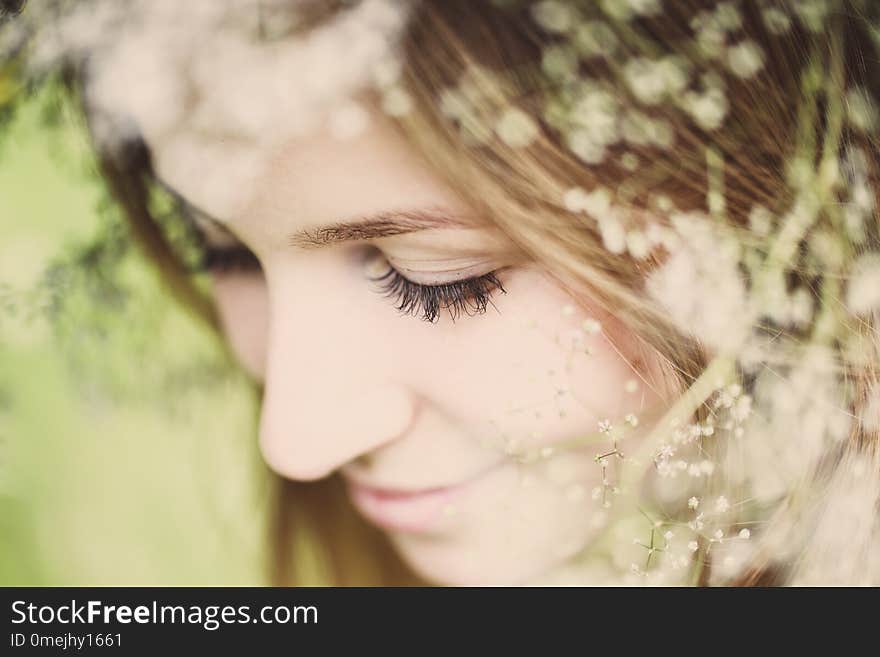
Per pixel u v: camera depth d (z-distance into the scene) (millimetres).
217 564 917
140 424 829
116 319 714
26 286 682
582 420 592
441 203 561
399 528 631
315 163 558
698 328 573
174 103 562
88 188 691
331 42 551
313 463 596
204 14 557
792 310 576
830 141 577
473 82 555
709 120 560
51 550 938
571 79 557
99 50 576
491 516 618
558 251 566
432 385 592
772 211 578
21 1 593
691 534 611
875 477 604
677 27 566
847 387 593
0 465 878
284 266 580
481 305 581
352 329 586
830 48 583
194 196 577
